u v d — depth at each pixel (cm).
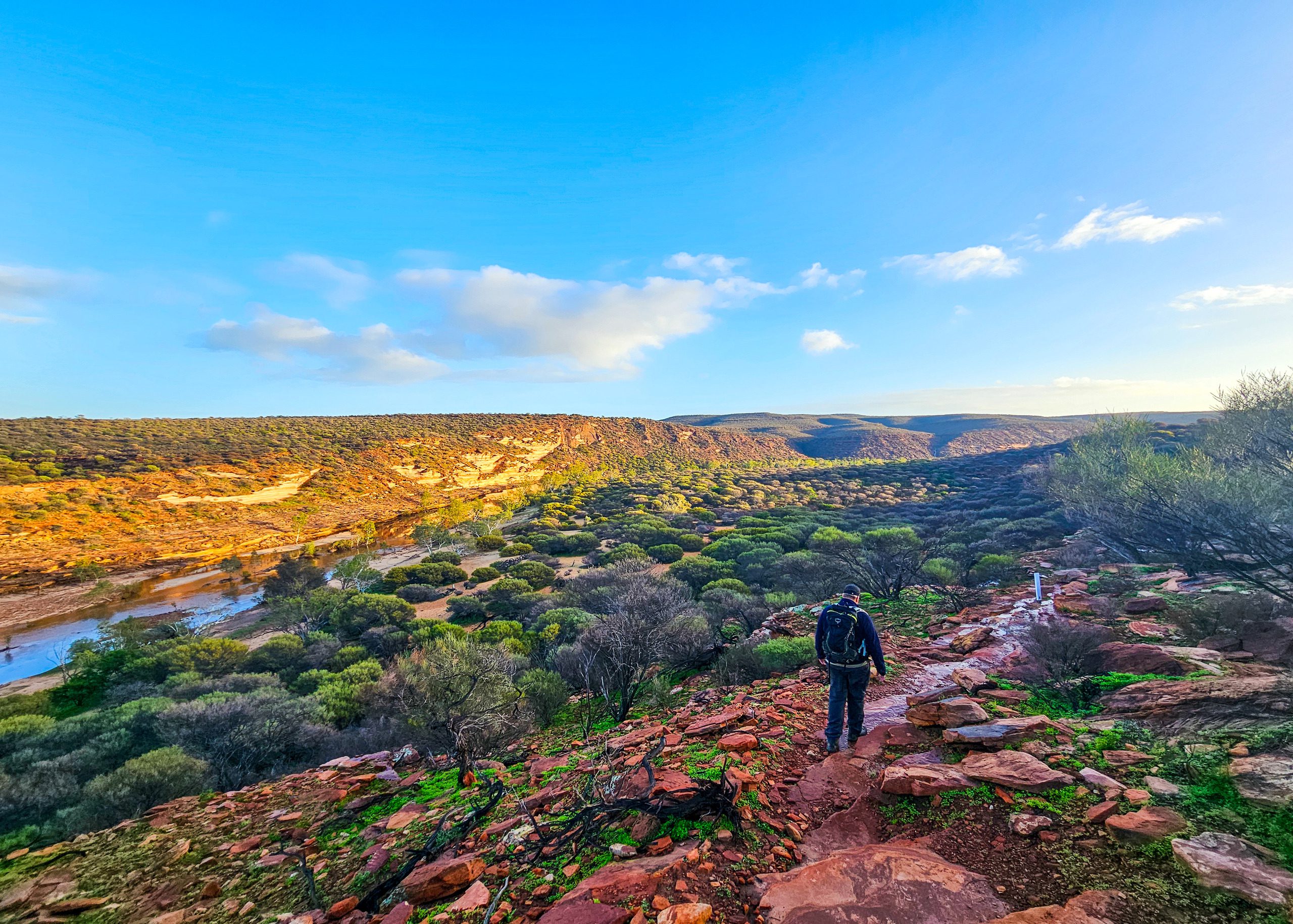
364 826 488
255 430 12094
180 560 6144
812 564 1817
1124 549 1218
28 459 7881
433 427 14525
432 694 713
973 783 352
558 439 15625
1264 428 977
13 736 1386
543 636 2017
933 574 1404
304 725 1162
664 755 473
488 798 465
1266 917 213
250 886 398
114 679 2419
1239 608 640
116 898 409
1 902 421
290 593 4197
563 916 262
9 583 4934
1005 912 243
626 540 5047
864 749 434
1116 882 250
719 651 1103
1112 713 439
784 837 322
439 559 4972
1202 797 296
